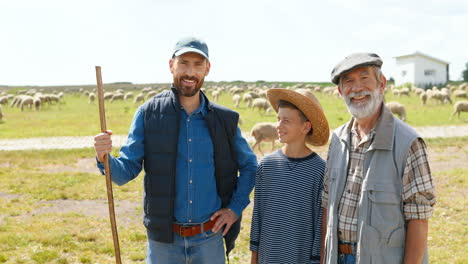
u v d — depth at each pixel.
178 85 3.29
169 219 3.30
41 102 48.75
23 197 10.27
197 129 3.40
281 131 3.36
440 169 12.71
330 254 2.87
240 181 3.66
